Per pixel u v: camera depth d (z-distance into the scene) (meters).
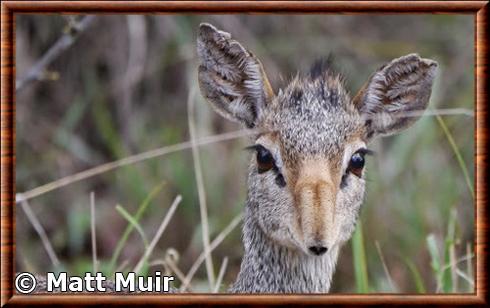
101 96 14.22
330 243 7.36
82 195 13.73
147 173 13.72
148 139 14.02
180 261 12.77
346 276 12.73
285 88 8.20
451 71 14.40
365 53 14.55
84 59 14.27
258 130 8.09
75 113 13.88
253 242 8.26
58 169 13.85
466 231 13.05
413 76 8.48
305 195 7.48
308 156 7.72
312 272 8.19
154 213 13.41
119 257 13.07
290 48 14.40
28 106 14.07
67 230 13.39
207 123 13.84
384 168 13.45
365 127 8.22
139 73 14.25
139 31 14.17
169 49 14.34
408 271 12.60
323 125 7.84
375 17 14.93
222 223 13.12
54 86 14.17
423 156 13.57
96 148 14.23
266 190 7.85
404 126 8.53
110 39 14.34
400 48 14.59
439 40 14.77
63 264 12.55
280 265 8.19
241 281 8.38
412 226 13.02
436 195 13.33
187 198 13.43
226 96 8.45
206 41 8.41
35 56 13.95
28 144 13.98
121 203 13.55
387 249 12.92
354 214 7.89
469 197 13.34
